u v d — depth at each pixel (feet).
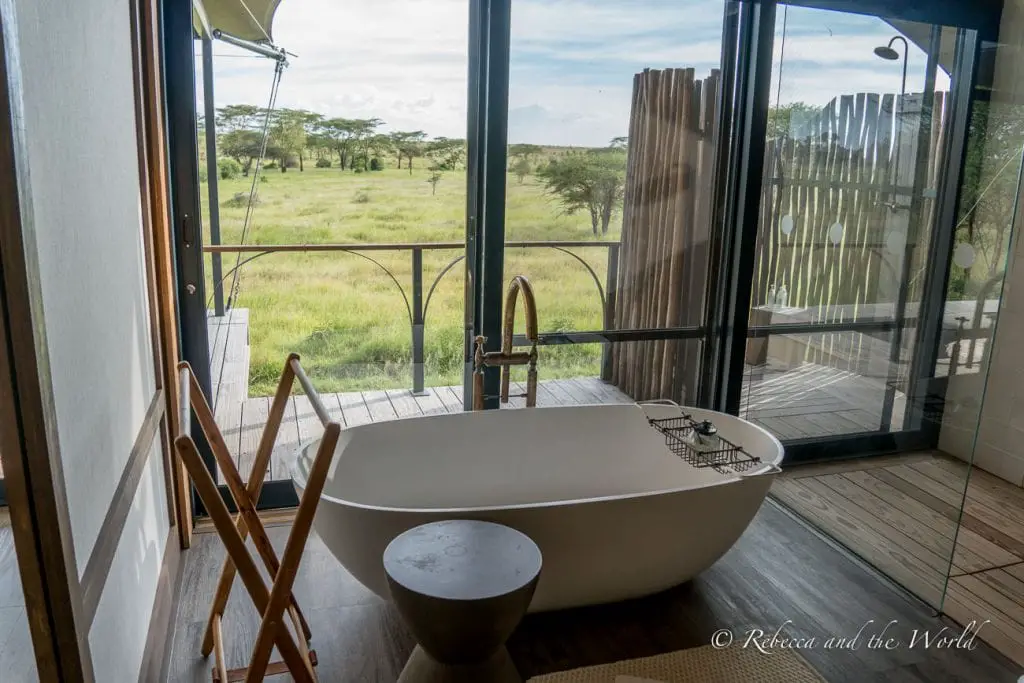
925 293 10.50
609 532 6.78
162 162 7.49
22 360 3.38
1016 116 9.82
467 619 5.16
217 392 9.55
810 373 10.82
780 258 10.80
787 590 8.05
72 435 4.20
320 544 8.66
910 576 8.13
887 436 10.00
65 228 4.27
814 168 10.71
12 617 7.36
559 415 8.96
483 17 9.07
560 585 6.95
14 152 3.22
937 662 6.98
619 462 9.19
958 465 8.73
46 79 4.00
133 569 5.81
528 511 6.48
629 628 7.29
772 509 9.96
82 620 3.92
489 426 8.73
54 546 3.59
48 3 4.08
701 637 7.19
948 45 10.36
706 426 8.52
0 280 3.27
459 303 10.38
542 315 10.27
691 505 6.97
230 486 6.11
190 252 8.64
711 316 11.19
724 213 10.84
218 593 6.25
